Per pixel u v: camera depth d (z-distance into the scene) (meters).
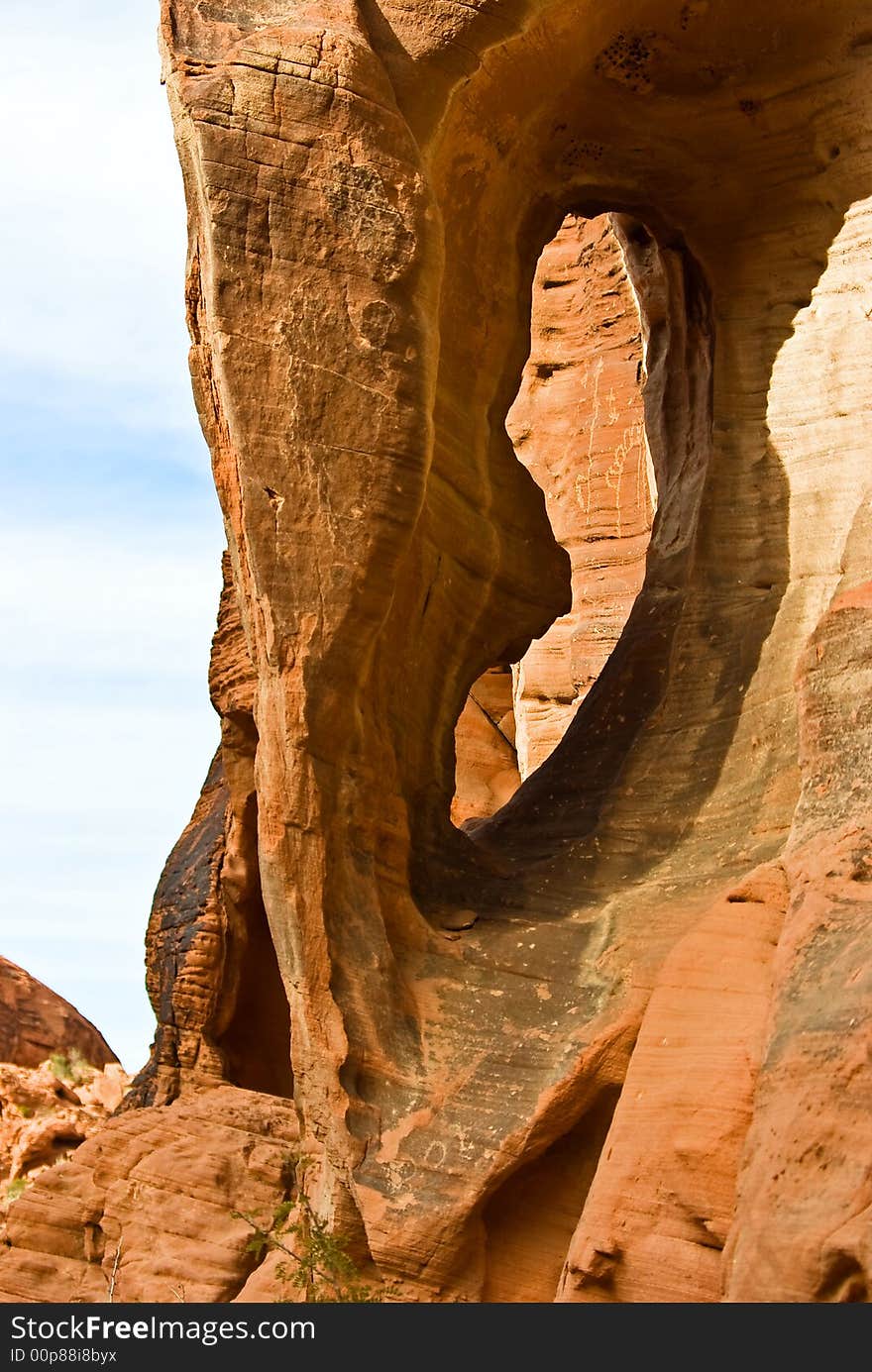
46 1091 24.73
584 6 13.83
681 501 15.19
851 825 11.17
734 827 13.00
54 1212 15.15
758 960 11.42
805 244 14.61
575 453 21.58
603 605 20.62
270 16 13.49
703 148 14.83
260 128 12.93
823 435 13.98
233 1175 14.41
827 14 14.12
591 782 14.08
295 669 12.67
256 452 12.70
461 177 14.05
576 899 13.16
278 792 12.77
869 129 14.21
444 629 14.07
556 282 22.73
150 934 18.59
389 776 13.23
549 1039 12.27
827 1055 10.13
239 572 13.14
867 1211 9.49
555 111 14.49
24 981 27.00
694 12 14.08
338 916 12.73
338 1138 12.25
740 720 13.49
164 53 13.44
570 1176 12.03
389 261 12.92
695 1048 11.29
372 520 12.72
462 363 14.28
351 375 12.79
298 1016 12.66
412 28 13.47
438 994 12.73
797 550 13.86
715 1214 10.69
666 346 15.75
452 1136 12.07
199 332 13.56
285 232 12.84
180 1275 13.88
